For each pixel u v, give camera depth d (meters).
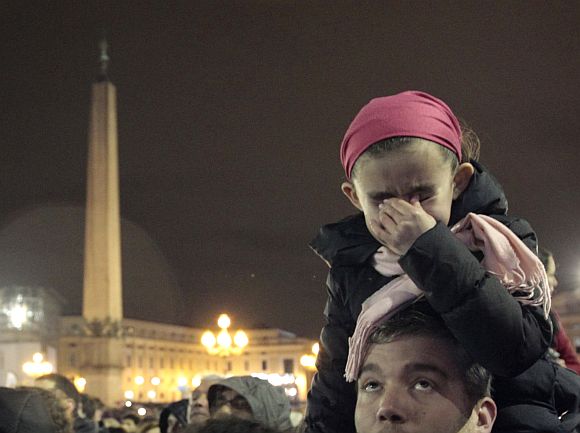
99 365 45.31
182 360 89.31
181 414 7.57
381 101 2.34
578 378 2.56
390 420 2.02
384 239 2.21
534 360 2.23
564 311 47.81
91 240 42.00
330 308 2.55
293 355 91.38
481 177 2.45
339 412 2.55
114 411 20.45
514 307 2.12
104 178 40.62
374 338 2.12
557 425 2.35
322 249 2.55
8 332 67.00
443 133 2.27
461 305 2.06
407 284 2.23
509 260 2.23
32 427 4.22
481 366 2.10
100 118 40.38
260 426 2.40
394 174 2.23
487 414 2.12
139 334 82.75
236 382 5.23
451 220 2.41
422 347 2.05
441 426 2.02
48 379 7.06
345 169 2.42
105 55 50.06
